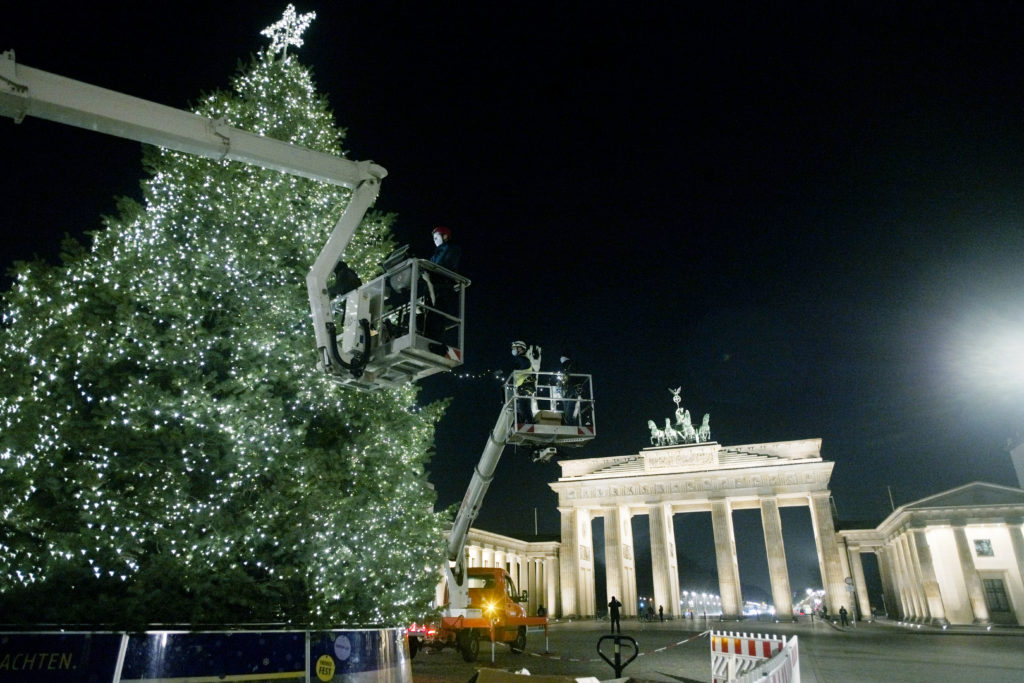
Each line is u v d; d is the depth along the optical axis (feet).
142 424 32.48
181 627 27.91
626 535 264.93
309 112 51.90
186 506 32.24
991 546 184.65
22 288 32.73
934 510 185.26
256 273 41.37
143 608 27.12
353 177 30.76
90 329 33.63
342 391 43.29
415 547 46.65
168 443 32.94
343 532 38.58
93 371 33.40
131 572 30.07
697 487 243.19
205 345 37.22
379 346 26.32
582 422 36.83
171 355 35.14
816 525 228.63
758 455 242.78
